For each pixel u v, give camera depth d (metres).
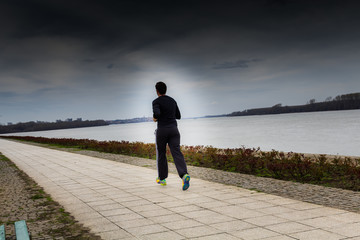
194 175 7.27
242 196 4.76
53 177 7.96
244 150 11.15
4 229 3.40
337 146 21.55
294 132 40.22
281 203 4.25
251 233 3.05
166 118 5.45
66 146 24.61
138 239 3.02
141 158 12.23
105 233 3.26
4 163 12.99
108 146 17.11
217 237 2.97
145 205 4.41
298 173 7.18
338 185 5.86
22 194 5.82
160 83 5.55
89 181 7.00
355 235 2.86
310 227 3.15
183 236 3.05
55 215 4.13
